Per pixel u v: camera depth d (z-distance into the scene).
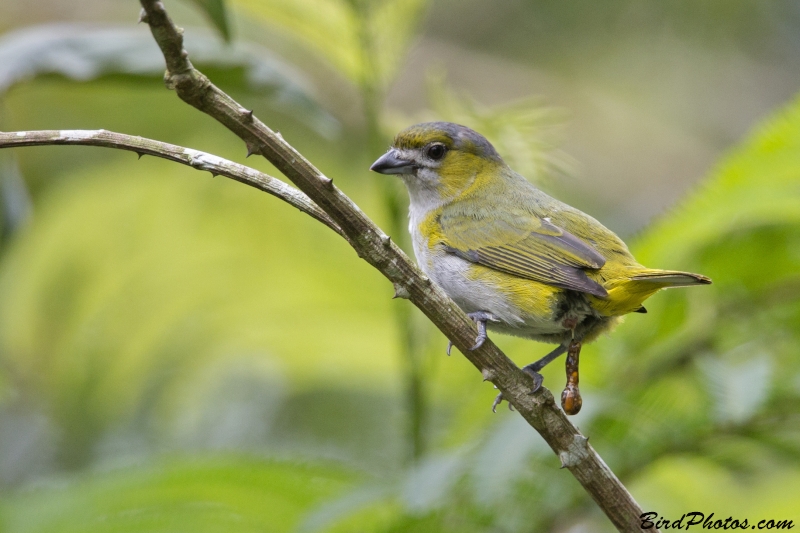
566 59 17.83
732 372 9.57
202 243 14.53
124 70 9.29
